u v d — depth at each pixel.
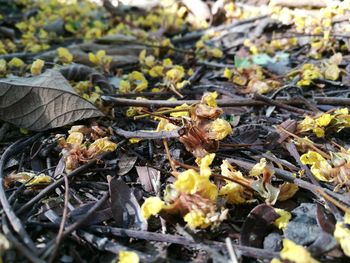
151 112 0.17
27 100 0.16
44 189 0.13
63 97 0.16
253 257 0.11
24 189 0.14
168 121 0.16
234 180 0.13
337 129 0.16
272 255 0.11
